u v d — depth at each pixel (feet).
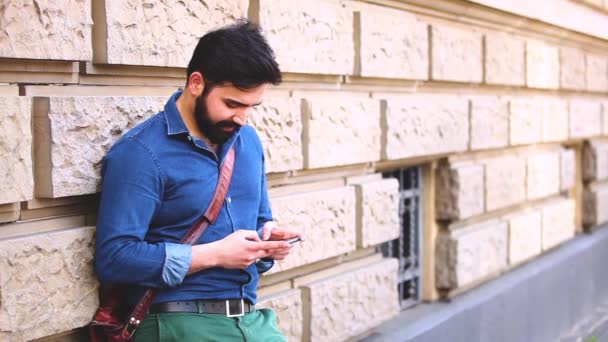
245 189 9.22
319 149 13.58
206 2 10.99
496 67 20.59
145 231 8.39
